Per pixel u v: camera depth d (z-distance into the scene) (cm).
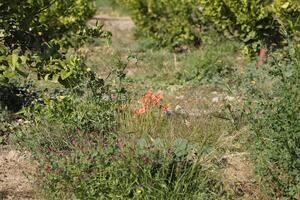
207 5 2219
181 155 927
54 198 920
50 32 1345
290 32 1969
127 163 895
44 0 1243
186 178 901
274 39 2095
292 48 1055
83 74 1138
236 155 1048
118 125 1131
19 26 1225
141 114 1177
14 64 969
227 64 2025
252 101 1152
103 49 2469
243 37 2139
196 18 2478
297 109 946
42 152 1037
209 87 1830
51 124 1088
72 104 1110
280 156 938
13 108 1374
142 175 888
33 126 1124
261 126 988
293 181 938
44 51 1139
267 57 1881
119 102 1187
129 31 3228
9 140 1171
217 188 940
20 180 1003
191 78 1927
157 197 870
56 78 1083
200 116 1330
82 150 975
